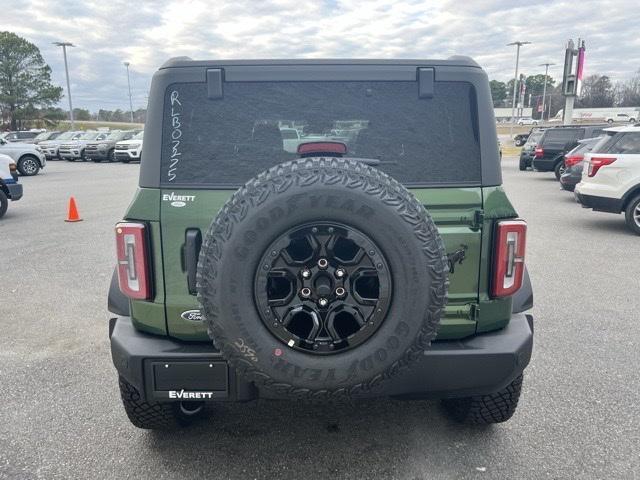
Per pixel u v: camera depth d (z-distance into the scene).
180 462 2.90
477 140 2.57
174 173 2.52
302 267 2.13
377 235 2.11
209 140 2.53
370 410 3.45
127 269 2.51
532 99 118.19
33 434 3.17
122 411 3.43
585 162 9.77
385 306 2.16
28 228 9.72
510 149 40.47
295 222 2.10
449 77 2.55
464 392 2.55
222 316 2.13
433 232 2.16
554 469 2.81
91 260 7.41
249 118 2.55
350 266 2.14
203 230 2.48
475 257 2.55
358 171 2.13
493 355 2.51
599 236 9.12
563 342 4.51
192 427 3.25
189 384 2.48
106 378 3.90
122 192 15.23
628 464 2.85
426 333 2.19
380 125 2.57
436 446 3.04
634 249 8.12
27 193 14.99
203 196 2.47
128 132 31.39
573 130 18.22
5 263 7.23
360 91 2.56
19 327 4.93
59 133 35.41
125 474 2.79
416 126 2.57
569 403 3.49
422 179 2.57
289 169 2.13
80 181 18.55
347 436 3.15
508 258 2.53
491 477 2.75
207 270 2.12
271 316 2.14
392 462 2.89
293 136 2.56
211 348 2.52
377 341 2.17
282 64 2.54
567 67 24.45
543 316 5.16
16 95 68.62
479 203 2.53
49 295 5.88
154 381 2.50
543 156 18.73
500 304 2.62
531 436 3.12
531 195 14.64
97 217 10.91
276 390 2.22
